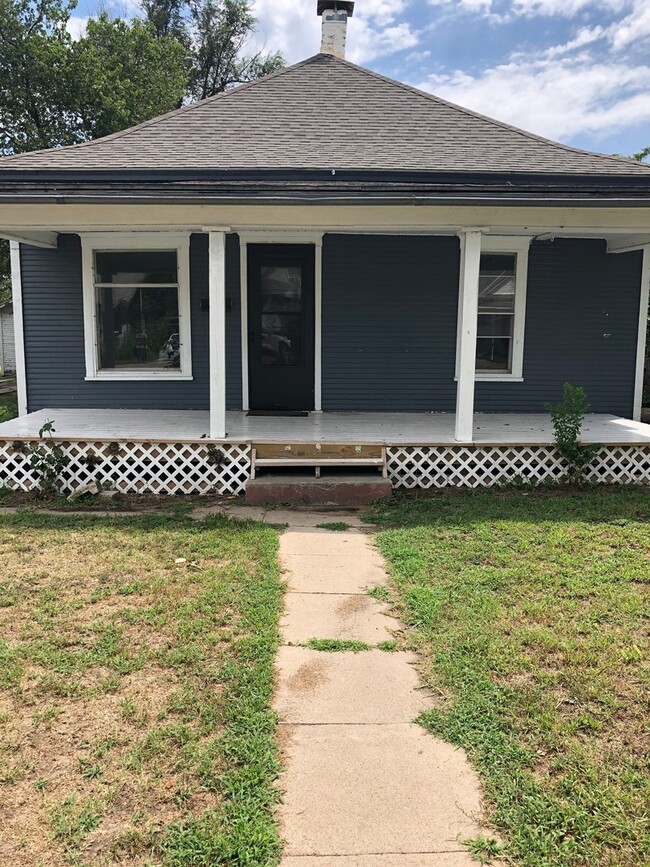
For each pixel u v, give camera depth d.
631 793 2.35
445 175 6.59
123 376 8.91
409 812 2.28
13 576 4.43
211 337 6.75
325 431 7.55
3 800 2.32
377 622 3.81
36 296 8.76
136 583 4.28
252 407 9.00
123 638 3.51
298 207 6.39
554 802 2.31
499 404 9.12
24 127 19.30
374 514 6.07
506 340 9.05
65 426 7.62
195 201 6.14
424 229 6.86
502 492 6.89
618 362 9.13
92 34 21.33
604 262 8.91
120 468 7.06
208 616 3.79
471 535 5.34
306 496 6.52
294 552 5.04
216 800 2.33
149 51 22.03
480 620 3.74
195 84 29.16
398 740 2.69
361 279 8.77
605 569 4.53
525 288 8.85
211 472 6.86
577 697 2.95
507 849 2.12
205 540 5.22
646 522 5.70
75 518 5.88
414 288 8.83
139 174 6.46
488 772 2.47
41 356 8.88
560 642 3.45
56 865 2.04
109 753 2.56
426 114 8.43
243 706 2.88
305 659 3.36
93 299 8.74
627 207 6.33
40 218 6.41
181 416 8.41
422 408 9.07
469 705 2.90
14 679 3.09
